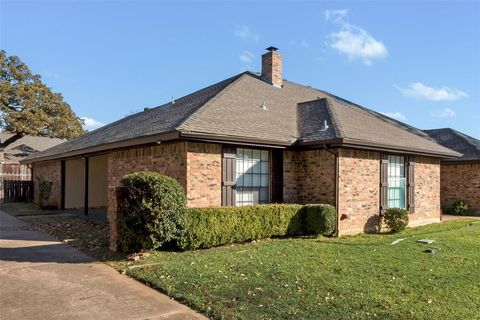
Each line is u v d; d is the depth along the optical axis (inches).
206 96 537.0
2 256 310.5
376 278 244.8
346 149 441.7
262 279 237.6
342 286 225.5
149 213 302.8
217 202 391.2
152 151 429.7
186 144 372.8
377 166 486.0
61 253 321.7
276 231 395.9
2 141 1531.7
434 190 602.5
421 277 249.1
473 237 418.9
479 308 192.4
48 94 1485.0
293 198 466.0
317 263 283.6
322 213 406.3
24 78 1448.1
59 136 1530.5
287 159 462.6
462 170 755.4
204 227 335.3
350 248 345.4
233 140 382.9
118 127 646.5
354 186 451.2
